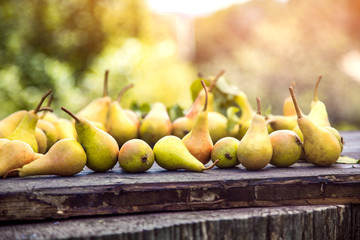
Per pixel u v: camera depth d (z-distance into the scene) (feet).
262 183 4.02
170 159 4.51
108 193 3.78
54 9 16.58
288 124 5.88
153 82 18.38
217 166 4.76
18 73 13.78
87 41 17.53
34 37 15.93
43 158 4.24
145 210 3.84
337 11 20.49
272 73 21.27
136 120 6.37
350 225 4.18
